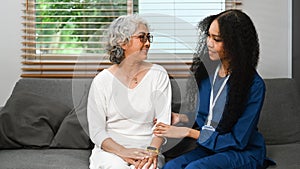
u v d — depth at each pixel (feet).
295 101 10.39
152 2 11.32
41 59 11.53
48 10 11.48
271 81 10.57
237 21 7.88
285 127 10.09
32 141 9.57
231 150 8.03
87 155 9.17
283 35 11.54
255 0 11.48
